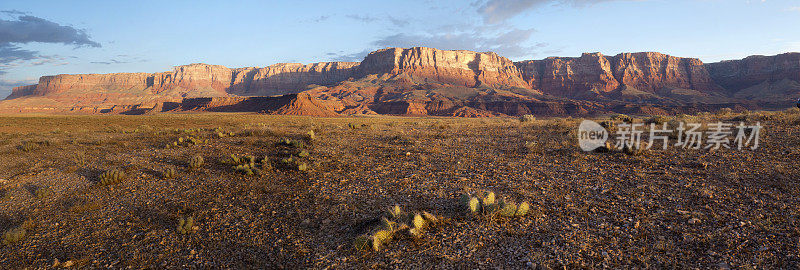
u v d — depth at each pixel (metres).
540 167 10.55
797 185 7.46
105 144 19.09
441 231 6.53
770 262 4.93
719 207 6.78
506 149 13.52
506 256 5.61
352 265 5.61
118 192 9.95
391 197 8.52
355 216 7.45
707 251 5.35
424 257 5.71
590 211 7.05
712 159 10.05
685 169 9.32
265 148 16.09
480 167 10.92
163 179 11.15
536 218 6.87
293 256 5.99
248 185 10.02
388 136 18.84
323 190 9.22
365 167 11.53
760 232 5.72
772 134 12.78
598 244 5.78
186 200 8.99
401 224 6.57
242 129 25.56
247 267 5.73
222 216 7.79
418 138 17.50
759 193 7.27
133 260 6.09
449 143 15.59
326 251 6.09
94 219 8.01
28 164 14.28
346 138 18.75
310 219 7.41
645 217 6.60
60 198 9.62
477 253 5.75
